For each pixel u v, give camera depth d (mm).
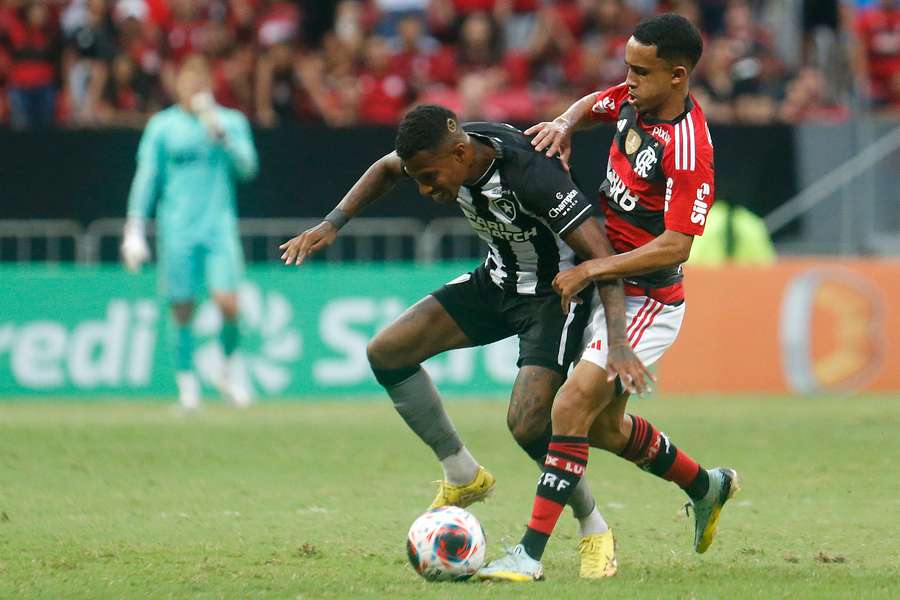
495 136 20125
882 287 50219
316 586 18453
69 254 51875
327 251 52312
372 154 52312
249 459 33375
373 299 50125
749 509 25922
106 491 28203
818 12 63875
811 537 22984
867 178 54000
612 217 20484
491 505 26516
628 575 19609
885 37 63031
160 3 61844
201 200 44500
